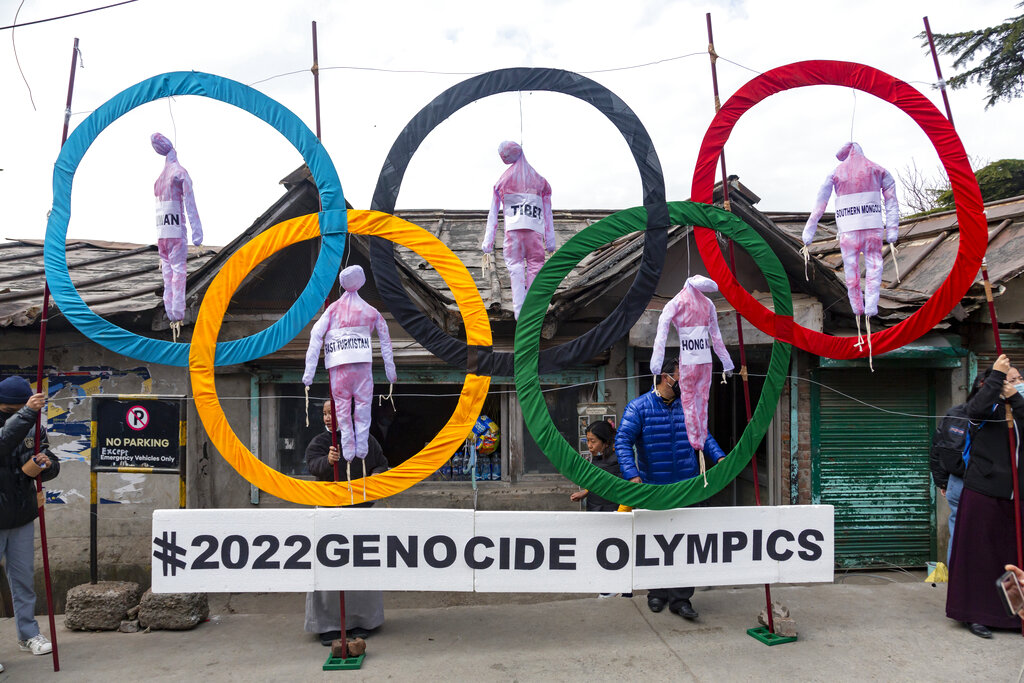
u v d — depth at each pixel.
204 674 3.98
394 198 4.18
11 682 3.90
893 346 4.38
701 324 4.31
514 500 5.59
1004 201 7.43
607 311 5.51
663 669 4.00
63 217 4.06
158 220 4.11
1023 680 3.84
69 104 4.08
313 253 5.43
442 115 4.18
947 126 4.32
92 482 4.89
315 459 4.52
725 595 5.29
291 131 4.12
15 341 5.43
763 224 5.31
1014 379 4.21
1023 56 14.80
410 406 6.85
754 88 4.26
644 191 4.28
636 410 4.55
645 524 4.27
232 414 5.57
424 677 3.92
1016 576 3.22
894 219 4.30
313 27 4.23
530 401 4.18
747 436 4.35
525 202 4.26
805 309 5.38
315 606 4.36
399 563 4.17
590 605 5.05
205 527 4.14
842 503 5.91
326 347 4.17
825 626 4.63
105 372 5.48
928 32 4.39
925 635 4.46
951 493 4.76
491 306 5.09
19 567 4.24
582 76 4.25
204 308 4.03
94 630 4.67
